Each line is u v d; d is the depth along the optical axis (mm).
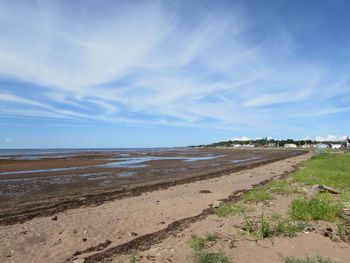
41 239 8680
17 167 33219
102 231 9289
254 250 6395
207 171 30484
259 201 12094
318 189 13383
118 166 35750
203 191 16594
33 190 18547
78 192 17828
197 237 7531
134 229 9648
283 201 11930
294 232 7383
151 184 20844
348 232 7203
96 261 6742
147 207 12523
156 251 6914
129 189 18609
